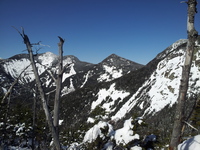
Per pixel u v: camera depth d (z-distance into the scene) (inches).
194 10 138.9
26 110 517.7
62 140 590.9
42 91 136.9
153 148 321.1
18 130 506.3
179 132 142.4
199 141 156.3
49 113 137.9
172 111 1977.1
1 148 319.0
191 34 137.9
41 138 381.1
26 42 134.2
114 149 312.0
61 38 141.5
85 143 323.3
